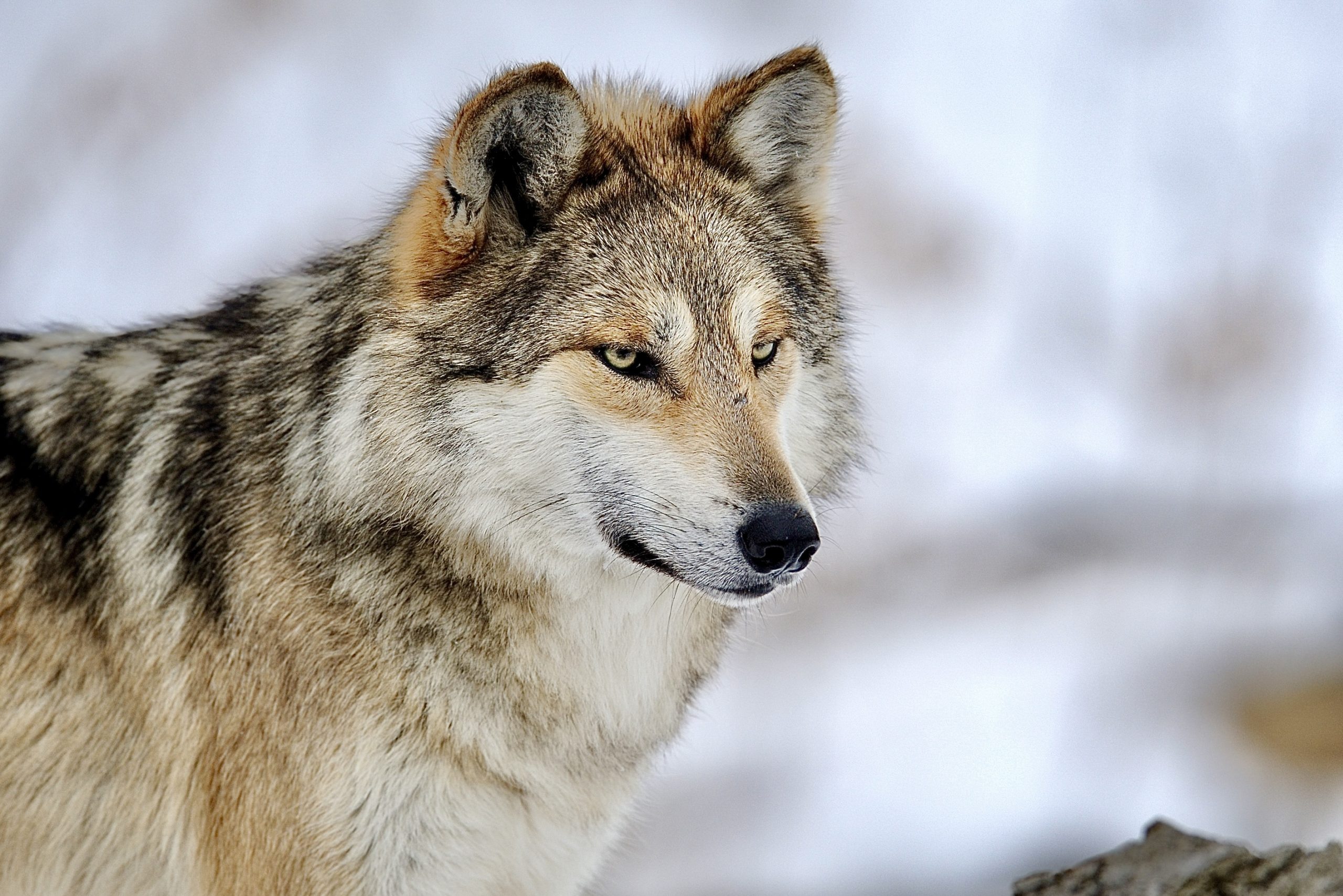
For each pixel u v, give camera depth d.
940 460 18.75
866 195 20.62
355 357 6.48
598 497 6.51
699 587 6.36
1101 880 6.09
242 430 6.65
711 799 12.84
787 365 6.88
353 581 6.36
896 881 11.82
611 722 6.98
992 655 15.82
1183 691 14.78
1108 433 19.50
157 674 6.59
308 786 6.32
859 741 14.00
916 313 20.34
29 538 6.71
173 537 6.63
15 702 6.59
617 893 11.58
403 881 6.46
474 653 6.54
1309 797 13.28
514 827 6.77
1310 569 17.19
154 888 6.88
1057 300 20.86
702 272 6.65
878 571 17.02
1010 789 13.28
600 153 6.88
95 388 7.00
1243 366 20.30
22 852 6.69
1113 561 17.33
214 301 7.53
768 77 7.18
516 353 6.42
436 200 6.42
